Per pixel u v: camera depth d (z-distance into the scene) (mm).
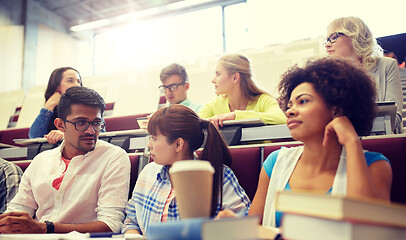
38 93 3811
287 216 494
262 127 1398
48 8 6703
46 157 1421
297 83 942
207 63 3201
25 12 6375
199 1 5867
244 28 5652
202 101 3070
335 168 875
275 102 1898
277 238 554
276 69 2844
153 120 1067
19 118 3715
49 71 6688
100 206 1245
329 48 2025
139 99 3301
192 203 547
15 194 1445
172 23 6262
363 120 879
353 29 1968
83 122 1325
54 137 1772
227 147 1150
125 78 3521
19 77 6188
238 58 2045
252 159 1193
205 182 555
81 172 1348
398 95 1912
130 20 6621
